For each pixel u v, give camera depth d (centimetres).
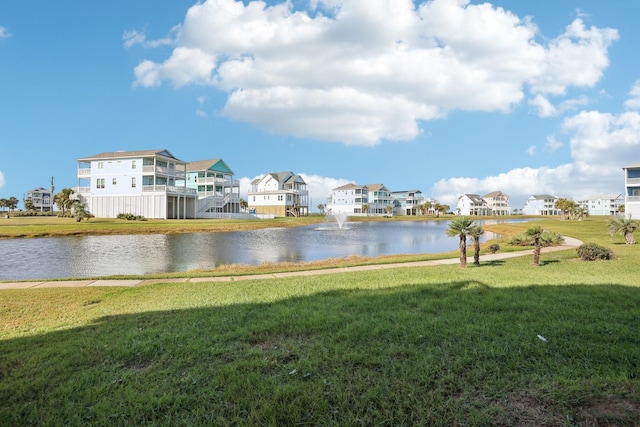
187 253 2295
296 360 436
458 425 299
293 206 9175
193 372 411
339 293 829
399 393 349
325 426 304
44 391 377
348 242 3131
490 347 452
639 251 1644
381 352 450
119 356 461
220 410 333
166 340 515
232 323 597
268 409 324
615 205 12281
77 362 446
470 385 360
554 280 933
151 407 338
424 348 459
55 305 792
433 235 3972
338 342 493
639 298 699
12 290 968
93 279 1174
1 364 446
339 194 11338
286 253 2348
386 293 807
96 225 4019
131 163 5500
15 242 2884
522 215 13250
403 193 12612
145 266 1780
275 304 732
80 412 335
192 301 792
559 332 507
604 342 468
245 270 1438
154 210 5384
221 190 7212
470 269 1198
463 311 629
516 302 682
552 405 319
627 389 337
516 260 1469
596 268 1179
